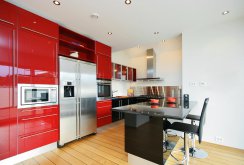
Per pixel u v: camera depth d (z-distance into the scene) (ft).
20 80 6.69
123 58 19.74
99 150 8.18
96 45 11.89
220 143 8.63
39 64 7.51
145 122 6.14
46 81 7.79
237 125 8.15
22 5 6.97
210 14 7.83
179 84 17.42
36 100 7.31
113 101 14.26
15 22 6.64
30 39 7.18
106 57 12.98
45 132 7.66
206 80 9.23
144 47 17.90
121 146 8.76
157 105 7.31
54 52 8.30
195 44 9.68
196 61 9.62
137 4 6.85
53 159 7.12
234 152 7.90
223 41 8.71
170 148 7.73
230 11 7.54
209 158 7.23
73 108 9.26
